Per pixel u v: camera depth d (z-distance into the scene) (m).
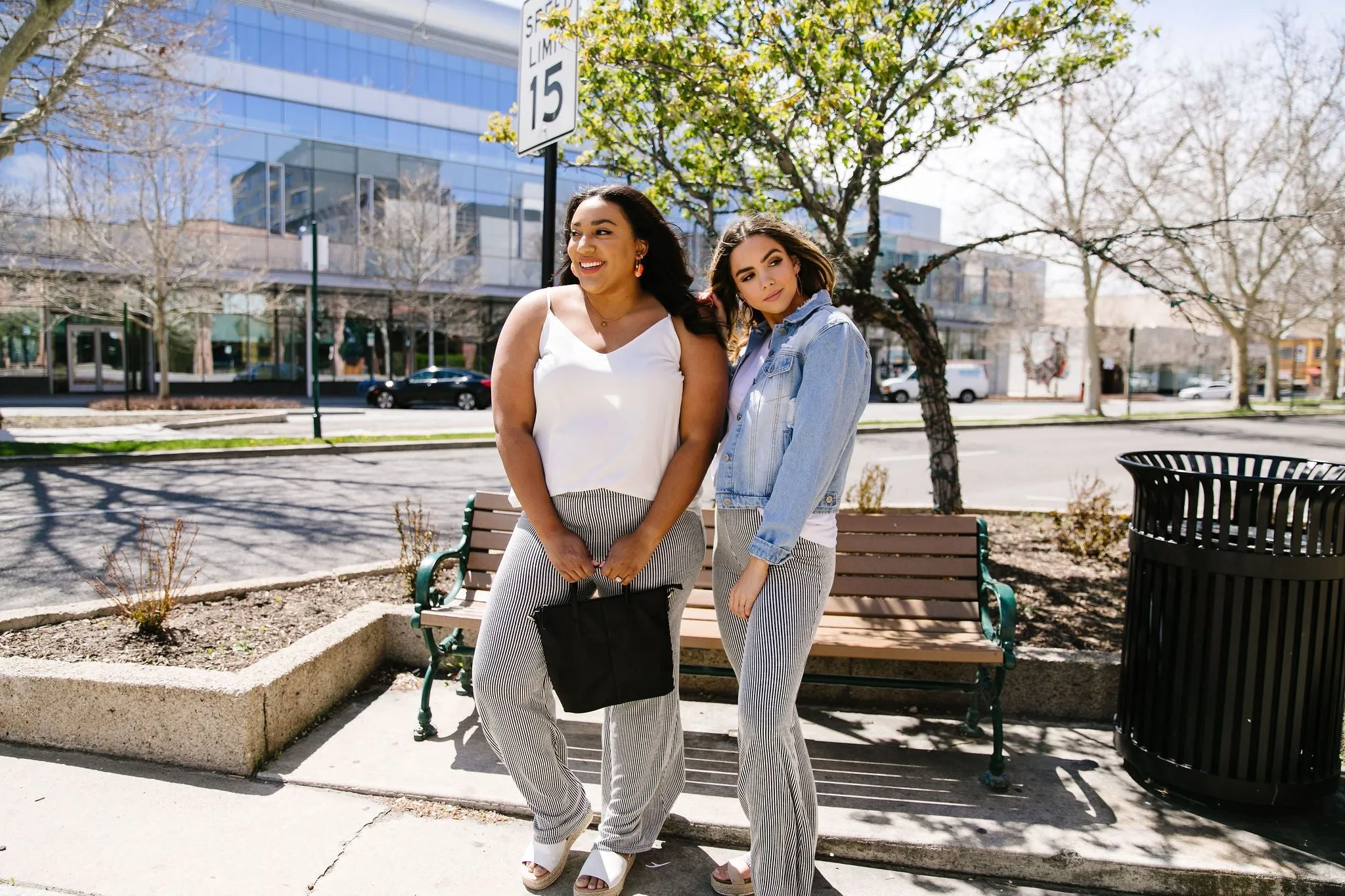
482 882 2.55
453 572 5.08
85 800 2.92
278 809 2.91
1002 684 3.18
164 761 3.18
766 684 2.25
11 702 3.29
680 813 2.88
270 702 3.22
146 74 12.13
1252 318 5.41
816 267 2.45
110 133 12.65
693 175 5.89
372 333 34.22
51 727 3.26
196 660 3.59
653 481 2.43
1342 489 2.77
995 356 53.06
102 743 3.23
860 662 3.89
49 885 2.46
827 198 5.66
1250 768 2.88
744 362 2.54
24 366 29.23
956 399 39.78
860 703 3.90
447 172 33.94
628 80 5.49
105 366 30.28
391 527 7.63
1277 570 2.80
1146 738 3.09
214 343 31.31
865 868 2.74
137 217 22.61
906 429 19.44
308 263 13.98
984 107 5.57
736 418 2.45
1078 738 3.55
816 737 3.55
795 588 2.27
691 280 2.60
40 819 2.79
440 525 7.78
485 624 2.46
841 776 3.20
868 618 3.69
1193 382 60.44
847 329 2.27
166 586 4.31
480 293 34.78
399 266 31.05
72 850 2.63
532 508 2.35
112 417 17.70
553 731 2.55
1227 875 2.60
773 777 2.28
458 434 15.09
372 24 31.72
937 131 5.36
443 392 25.86
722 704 3.84
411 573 5.05
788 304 2.43
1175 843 2.75
